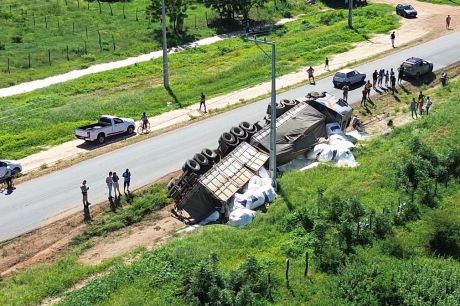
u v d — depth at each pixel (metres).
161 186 37.03
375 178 34.91
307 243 28.44
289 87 54.84
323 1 95.25
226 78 60.00
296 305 24.11
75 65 66.44
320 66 61.12
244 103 51.84
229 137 38.78
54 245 31.61
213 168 35.38
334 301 24.09
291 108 42.31
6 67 64.06
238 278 25.14
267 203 34.06
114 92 58.06
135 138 45.31
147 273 26.89
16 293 26.80
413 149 36.62
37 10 82.38
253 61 63.62
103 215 34.22
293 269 26.52
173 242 29.95
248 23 82.00
